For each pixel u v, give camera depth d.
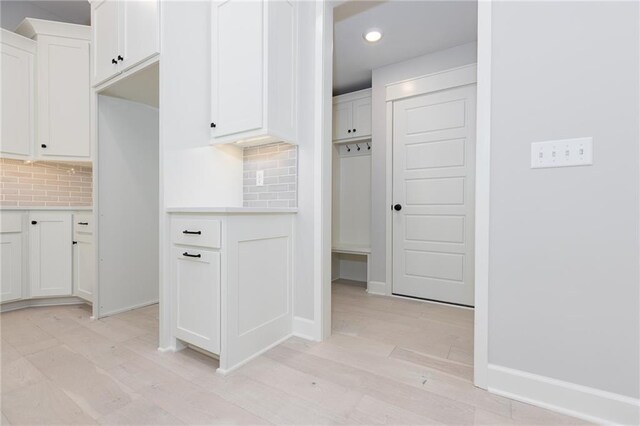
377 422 1.16
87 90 2.72
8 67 2.45
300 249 1.99
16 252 2.40
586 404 1.19
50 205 2.85
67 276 2.56
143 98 2.40
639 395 1.12
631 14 1.12
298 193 2.00
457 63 2.75
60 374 1.48
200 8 2.00
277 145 2.10
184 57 1.90
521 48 1.30
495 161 1.36
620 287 1.14
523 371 1.31
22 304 2.50
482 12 1.38
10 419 1.15
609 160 1.15
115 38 2.05
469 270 2.70
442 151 2.84
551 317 1.26
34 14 2.89
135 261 2.49
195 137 1.96
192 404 1.25
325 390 1.36
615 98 1.14
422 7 2.22
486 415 1.21
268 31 1.74
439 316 2.43
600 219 1.17
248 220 1.65
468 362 1.64
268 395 1.32
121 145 2.39
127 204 2.44
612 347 1.16
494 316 1.37
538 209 1.28
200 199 1.99
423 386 1.40
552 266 1.25
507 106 1.33
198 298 1.64
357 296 3.04
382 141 3.12
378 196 3.14
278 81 1.82
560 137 1.23
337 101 3.59
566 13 1.22
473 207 2.70
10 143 2.46
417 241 2.95
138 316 2.31
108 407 1.23
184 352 1.75
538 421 1.17
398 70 3.03
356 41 2.66
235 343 1.57
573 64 1.21
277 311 1.87
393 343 1.88
